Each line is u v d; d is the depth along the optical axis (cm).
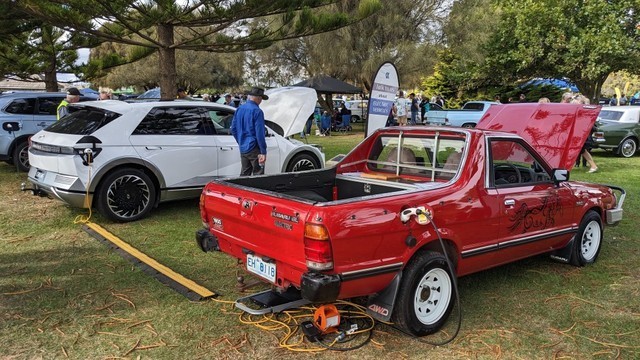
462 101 2984
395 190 438
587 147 1130
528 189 450
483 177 411
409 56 2167
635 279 495
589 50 2212
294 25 994
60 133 652
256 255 371
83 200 629
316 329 362
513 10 2391
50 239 590
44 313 400
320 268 312
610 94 5166
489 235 413
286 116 1062
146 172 677
